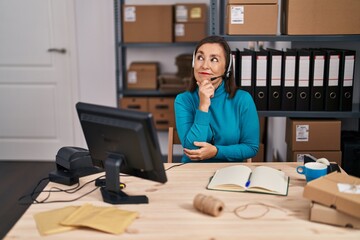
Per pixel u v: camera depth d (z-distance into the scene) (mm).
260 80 2555
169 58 4102
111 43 4055
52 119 4188
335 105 2551
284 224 1361
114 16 3811
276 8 2473
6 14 4004
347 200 1312
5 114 4180
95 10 4000
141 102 3807
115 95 4148
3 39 4043
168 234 1303
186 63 3768
